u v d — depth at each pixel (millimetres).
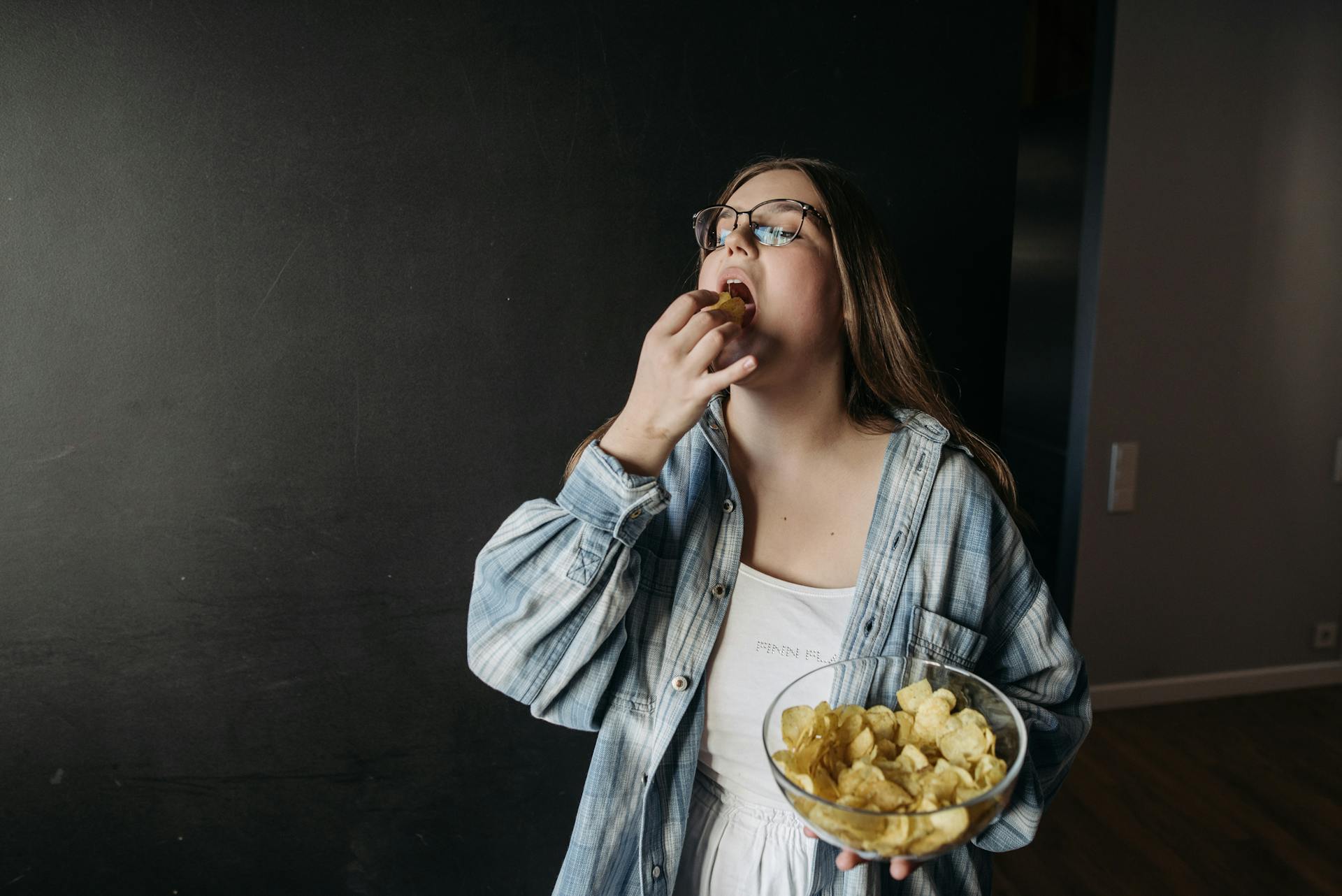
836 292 879
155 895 1308
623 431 789
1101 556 2795
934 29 1258
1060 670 974
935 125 1284
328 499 1242
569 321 1253
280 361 1196
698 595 917
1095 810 2326
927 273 1323
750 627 912
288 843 1326
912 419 956
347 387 1218
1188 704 2908
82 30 1089
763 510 942
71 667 1226
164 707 1258
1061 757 982
